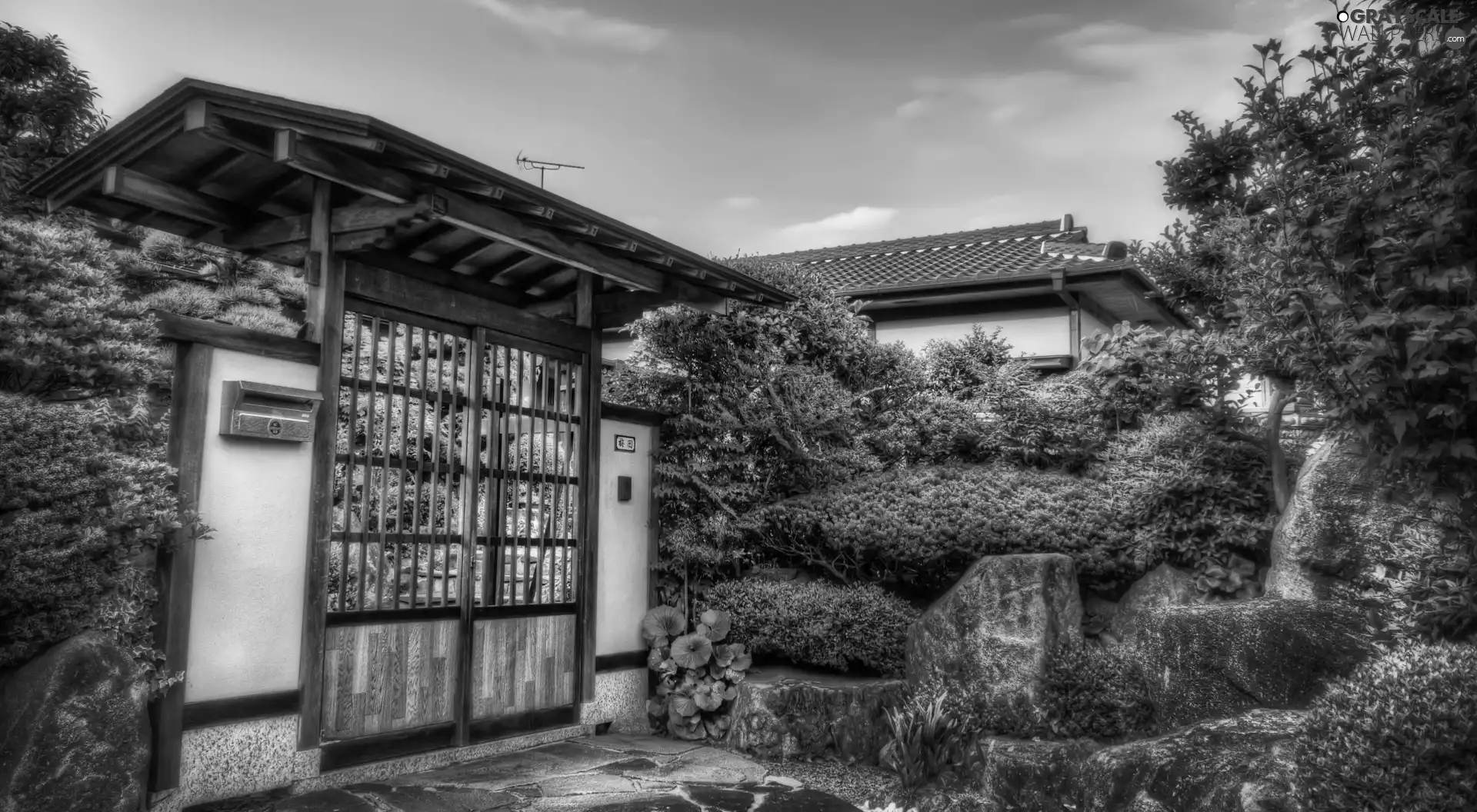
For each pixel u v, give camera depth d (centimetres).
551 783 548
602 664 708
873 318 1288
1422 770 346
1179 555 683
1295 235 454
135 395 451
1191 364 713
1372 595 509
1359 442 541
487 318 627
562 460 710
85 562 395
